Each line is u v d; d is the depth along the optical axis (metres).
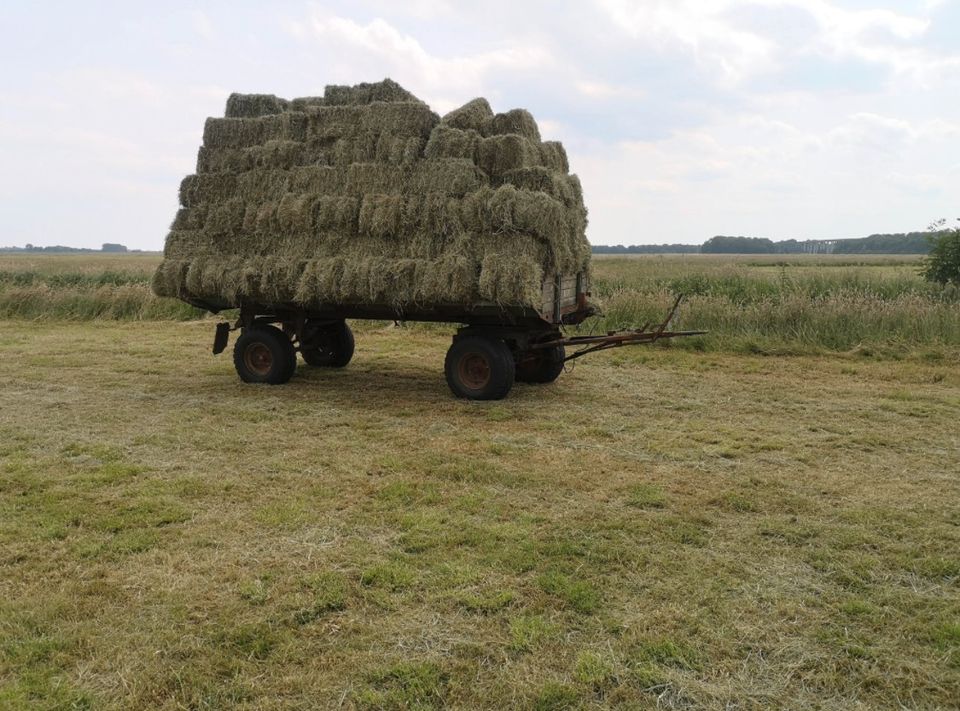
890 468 5.82
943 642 3.21
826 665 3.04
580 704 2.79
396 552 4.08
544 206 7.18
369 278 7.69
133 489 5.12
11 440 6.40
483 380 8.18
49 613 3.38
